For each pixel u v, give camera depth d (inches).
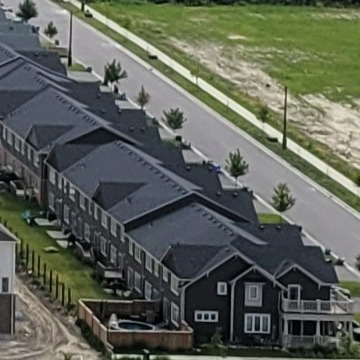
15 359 7042.3
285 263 7470.5
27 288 7849.4
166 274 7578.7
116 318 7416.3
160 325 7514.8
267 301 7445.9
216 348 7278.5
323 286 7455.7
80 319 7455.7
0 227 7470.5
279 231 7859.3
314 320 7440.9
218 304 7436.0
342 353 7352.4
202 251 7529.5
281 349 7367.1
